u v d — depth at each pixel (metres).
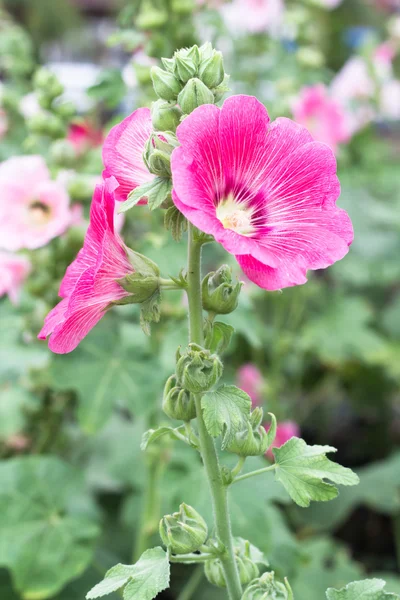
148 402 1.05
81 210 1.08
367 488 1.41
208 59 0.66
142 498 1.25
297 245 0.65
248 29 1.72
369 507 1.60
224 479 0.70
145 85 1.13
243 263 0.64
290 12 1.71
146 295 0.68
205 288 0.69
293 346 1.72
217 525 0.70
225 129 0.64
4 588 1.15
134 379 1.06
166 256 1.08
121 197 0.71
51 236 1.02
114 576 0.67
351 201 1.85
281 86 1.54
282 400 1.74
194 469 1.07
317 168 0.66
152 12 1.13
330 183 0.66
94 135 1.27
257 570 0.74
